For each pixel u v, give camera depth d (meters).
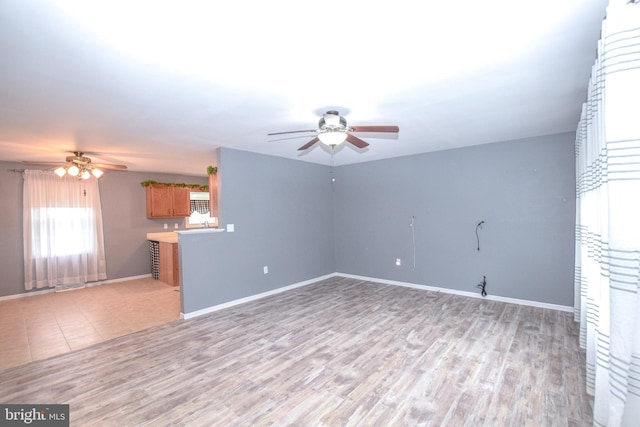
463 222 4.80
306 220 5.82
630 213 1.24
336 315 4.05
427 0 1.41
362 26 1.60
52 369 2.78
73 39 1.65
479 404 2.19
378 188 5.76
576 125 3.59
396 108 2.90
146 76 2.12
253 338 3.38
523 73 2.20
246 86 2.32
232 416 2.11
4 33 1.57
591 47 1.84
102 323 3.96
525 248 4.30
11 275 5.27
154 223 7.05
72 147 4.21
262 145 4.36
